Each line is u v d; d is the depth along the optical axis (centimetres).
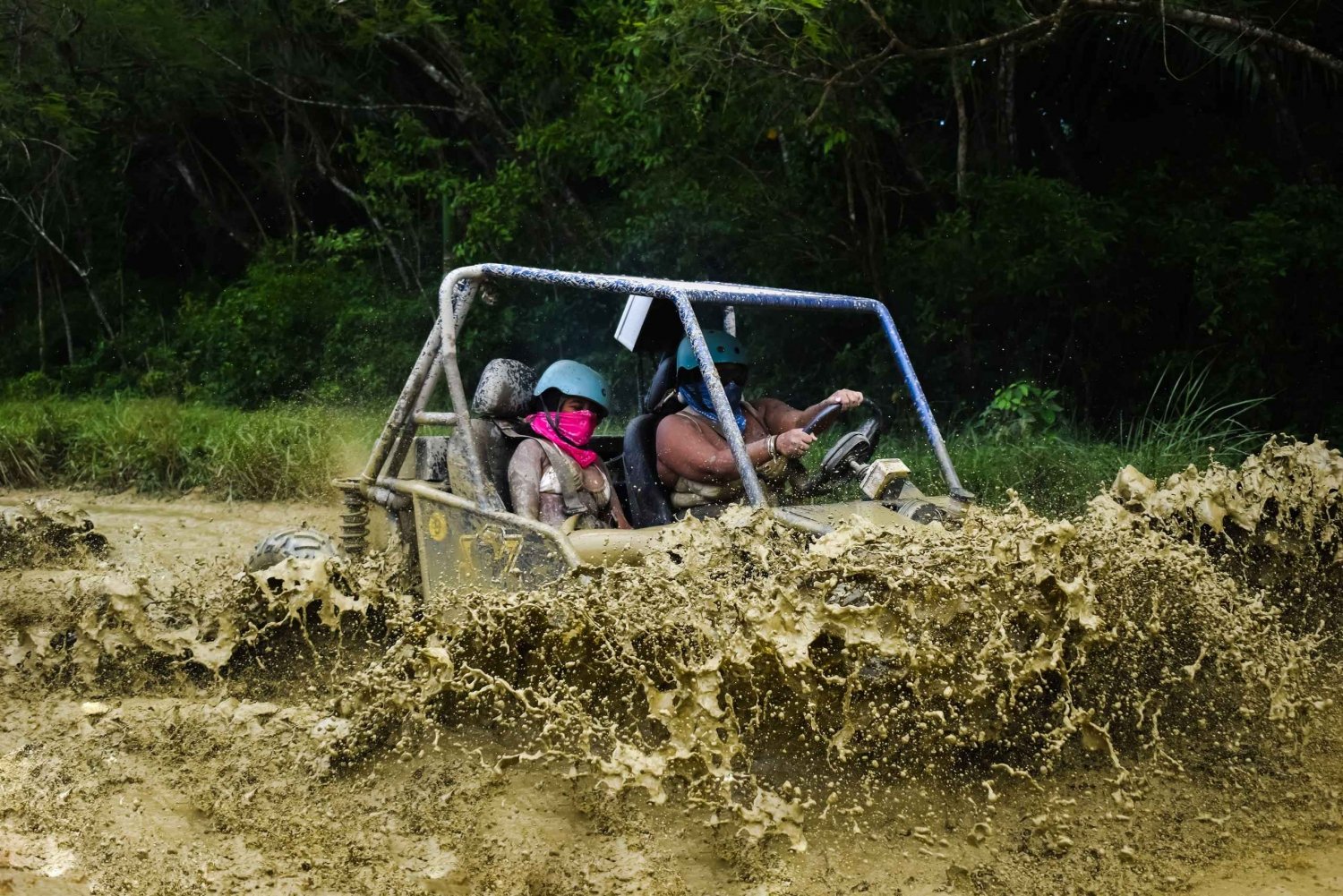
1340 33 1082
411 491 510
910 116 1300
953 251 1075
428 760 400
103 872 344
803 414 525
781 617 342
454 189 1524
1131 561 379
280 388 1691
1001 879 328
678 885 331
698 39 967
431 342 516
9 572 670
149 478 1084
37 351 2123
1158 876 328
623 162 1277
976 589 354
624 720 383
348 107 1698
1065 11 913
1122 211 1058
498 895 331
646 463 499
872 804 358
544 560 434
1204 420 929
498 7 1453
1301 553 446
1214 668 396
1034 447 888
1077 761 383
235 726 439
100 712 462
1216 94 1238
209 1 1669
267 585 478
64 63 1708
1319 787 372
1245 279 973
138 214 2258
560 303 1431
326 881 341
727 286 479
